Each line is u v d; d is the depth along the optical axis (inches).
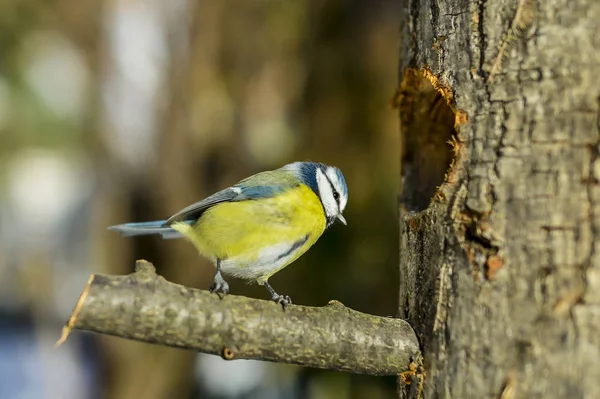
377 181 481.7
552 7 202.1
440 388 212.2
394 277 468.1
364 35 514.9
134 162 525.3
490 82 210.5
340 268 480.7
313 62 527.8
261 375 570.6
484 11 213.5
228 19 528.4
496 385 200.7
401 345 219.3
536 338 197.2
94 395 543.5
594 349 191.6
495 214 205.2
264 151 536.1
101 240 546.6
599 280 193.0
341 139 501.4
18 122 652.1
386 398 463.8
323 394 498.3
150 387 519.8
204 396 574.2
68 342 661.3
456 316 210.4
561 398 192.9
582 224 195.3
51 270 751.1
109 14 529.3
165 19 521.7
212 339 204.4
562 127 198.8
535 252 199.3
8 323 751.7
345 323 216.5
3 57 608.4
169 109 519.5
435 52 230.7
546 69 201.5
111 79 526.3
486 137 209.6
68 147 668.7
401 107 283.7
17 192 731.4
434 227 219.9
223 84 530.3
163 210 521.0
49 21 552.7
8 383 659.4
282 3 533.0
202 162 528.7
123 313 194.7
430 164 286.4
